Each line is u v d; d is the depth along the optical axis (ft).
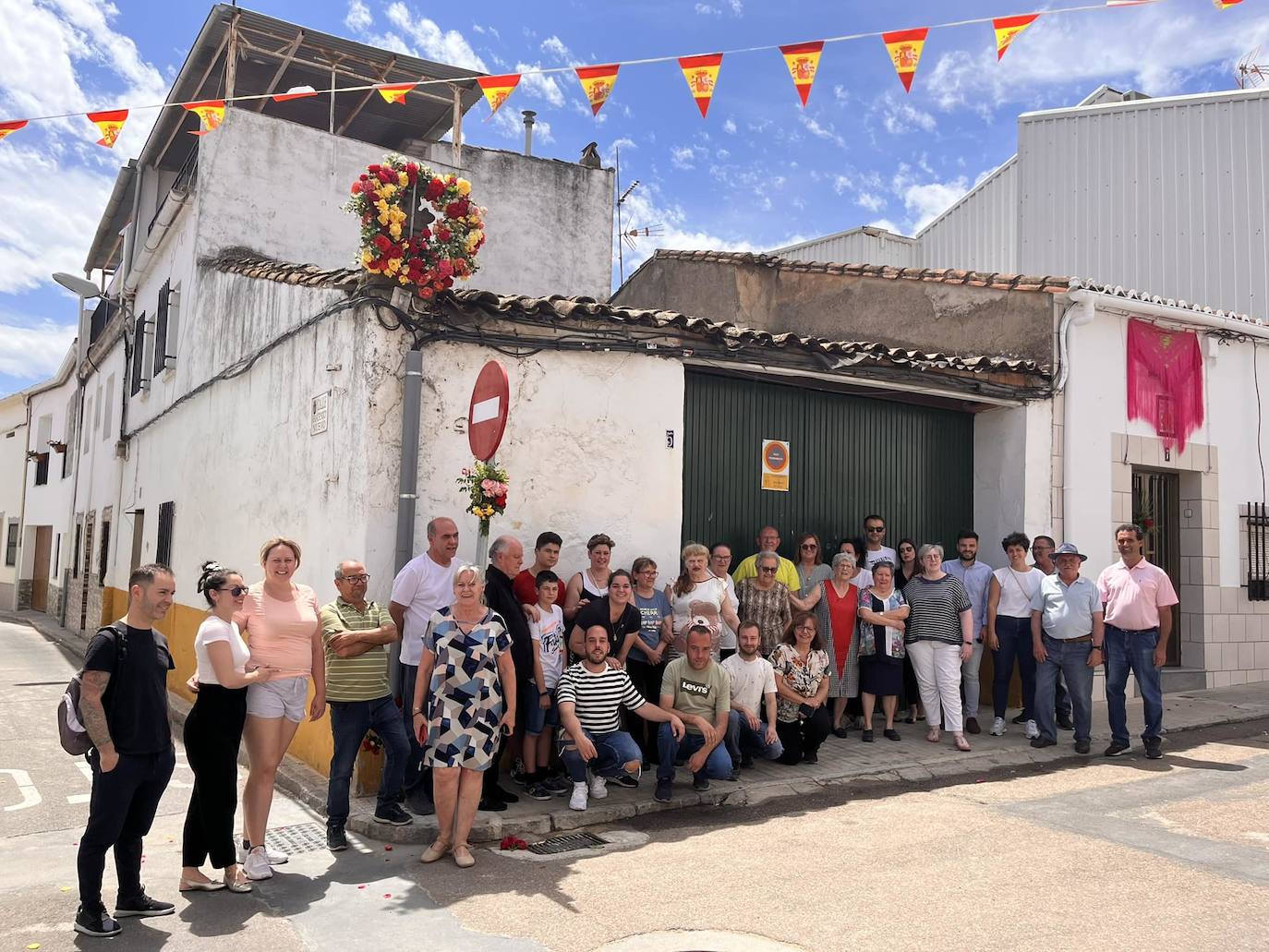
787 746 23.04
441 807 16.57
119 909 14.28
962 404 31.76
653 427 24.73
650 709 20.04
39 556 85.46
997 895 14.61
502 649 17.08
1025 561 27.71
